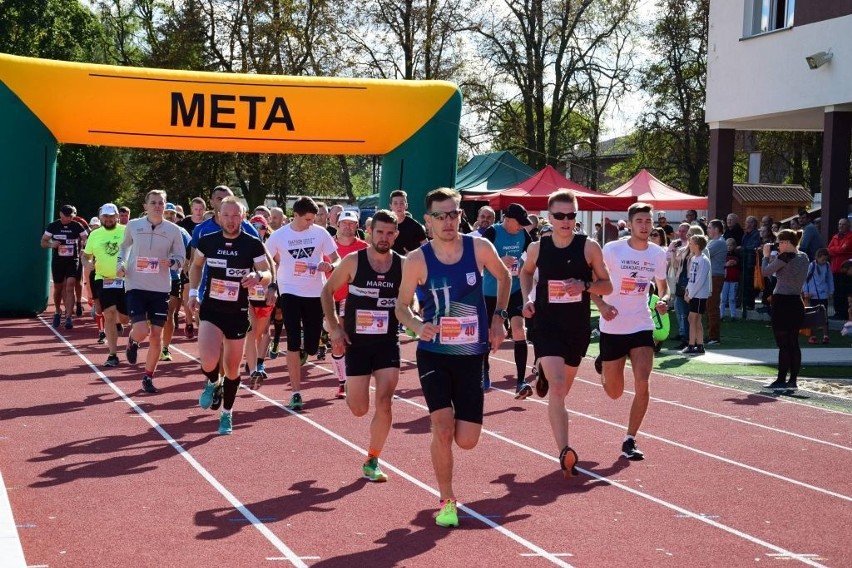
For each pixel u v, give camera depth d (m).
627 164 52.56
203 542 5.47
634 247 7.86
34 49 43.31
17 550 4.96
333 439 8.38
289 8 36.72
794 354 11.70
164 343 13.27
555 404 6.88
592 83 43.19
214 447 8.00
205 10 37.25
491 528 5.87
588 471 7.43
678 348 15.92
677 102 44.72
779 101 21.31
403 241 11.21
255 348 10.86
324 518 6.01
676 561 5.33
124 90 18.19
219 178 38.62
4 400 10.06
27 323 18.02
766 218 21.09
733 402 10.84
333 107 18.83
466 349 5.88
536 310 7.22
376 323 6.78
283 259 9.90
